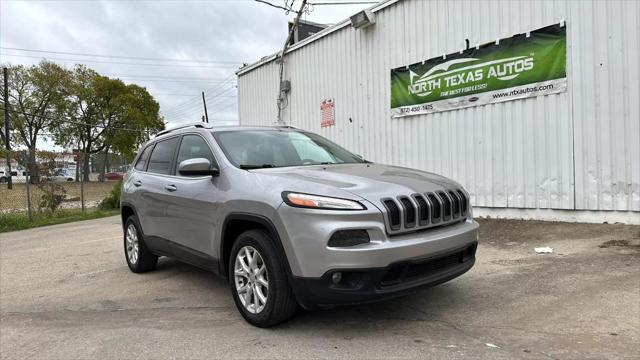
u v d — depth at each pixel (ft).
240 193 13.42
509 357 10.57
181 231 16.40
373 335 12.17
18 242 33.19
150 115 199.00
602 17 22.71
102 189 59.36
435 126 30.58
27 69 177.78
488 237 23.39
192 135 17.42
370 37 34.83
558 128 24.53
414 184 12.92
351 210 11.37
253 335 12.58
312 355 11.14
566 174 24.35
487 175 27.81
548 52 24.62
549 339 11.43
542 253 19.54
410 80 31.91
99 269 22.22
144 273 20.75
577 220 24.16
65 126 184.65
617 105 22.47
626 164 22.33
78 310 15.96
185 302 16.07
